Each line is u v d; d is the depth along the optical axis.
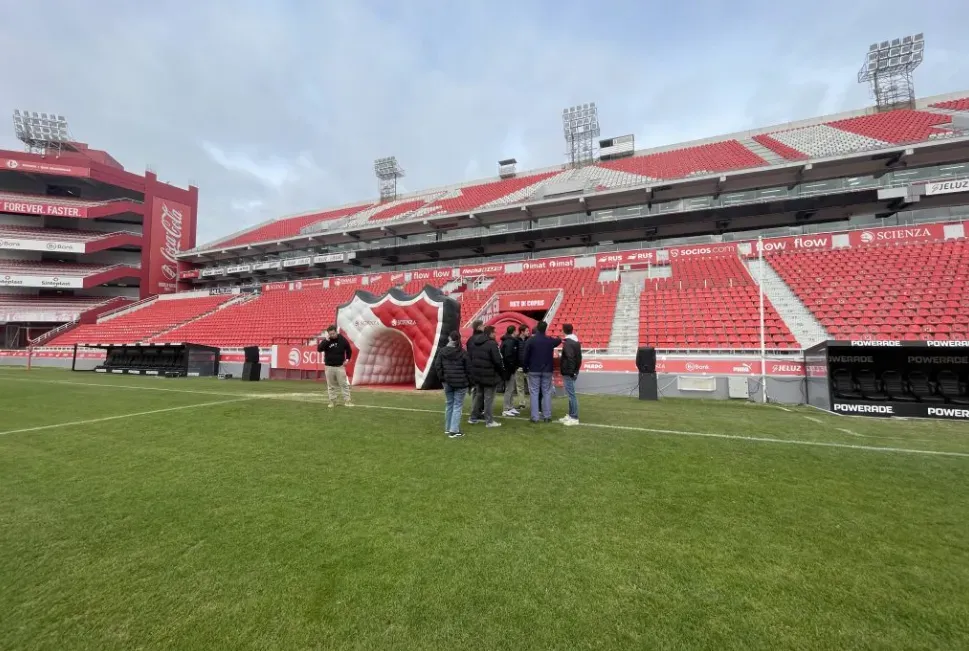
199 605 2.33
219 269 34.97
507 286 21.88
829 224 18.80
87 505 3.69
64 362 26.52
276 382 15.89
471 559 2.76
